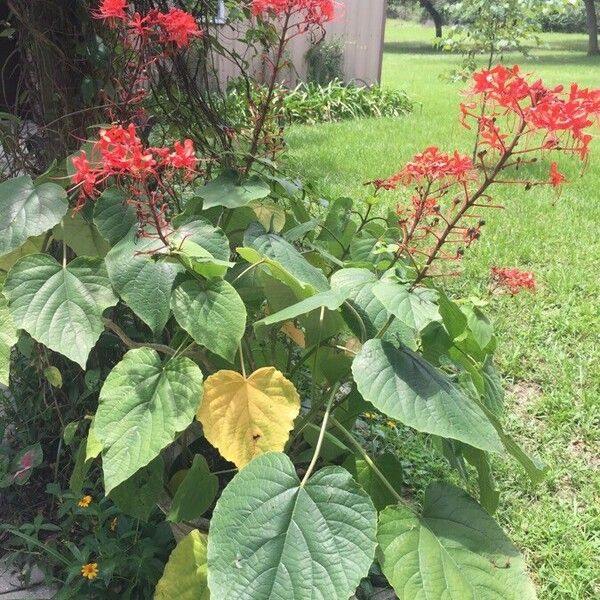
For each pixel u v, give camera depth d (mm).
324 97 10039
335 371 1984
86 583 2047
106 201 1899
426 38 35188
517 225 5207
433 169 1641
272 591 1373
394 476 2031
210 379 1647
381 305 1860
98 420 1597
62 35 2318
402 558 1507
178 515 1716
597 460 2781
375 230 2596
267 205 2354
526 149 1535
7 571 2172
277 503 1467
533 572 2258
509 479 2621
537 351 3490
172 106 2516
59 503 2324
